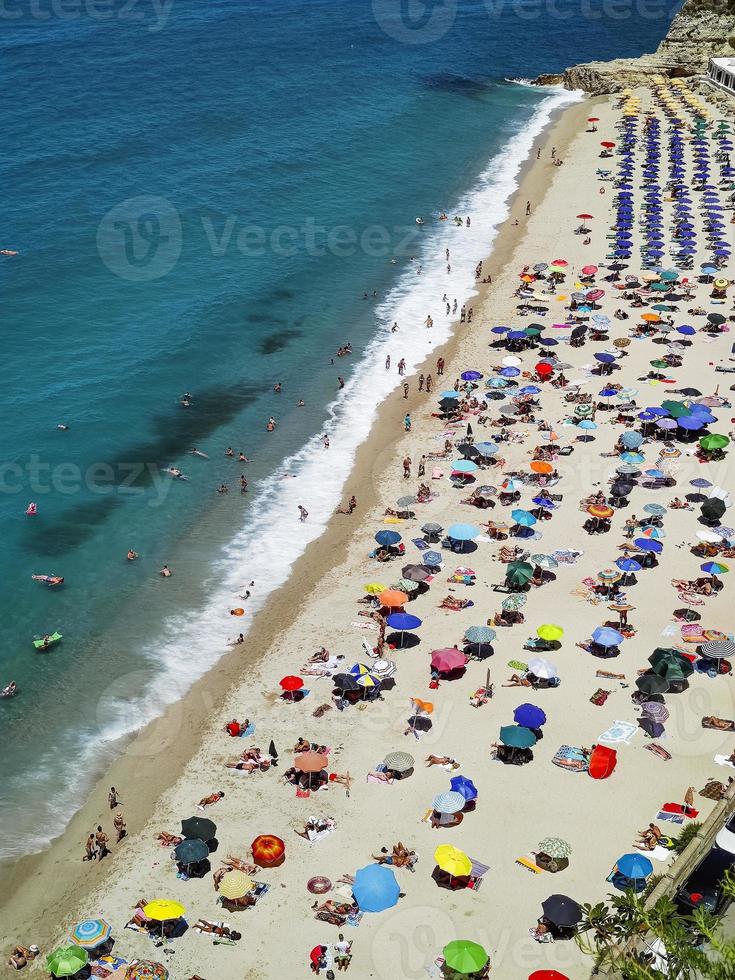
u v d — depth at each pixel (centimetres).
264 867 4009
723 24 15625
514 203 11369
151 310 8844
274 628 5459
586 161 12462
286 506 6506
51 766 4656
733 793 4062
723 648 4916
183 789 4459
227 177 11700
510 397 7550
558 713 4722
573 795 4288
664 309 8625
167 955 3697
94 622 5550
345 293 9350
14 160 11769
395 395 7731
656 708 4662
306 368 8131
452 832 4134
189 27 18362
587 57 17825
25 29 17825
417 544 6028
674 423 6900
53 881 4072
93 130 12862
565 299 9050
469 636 5053
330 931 3750
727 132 12825
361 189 11669
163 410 7506
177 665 5241
